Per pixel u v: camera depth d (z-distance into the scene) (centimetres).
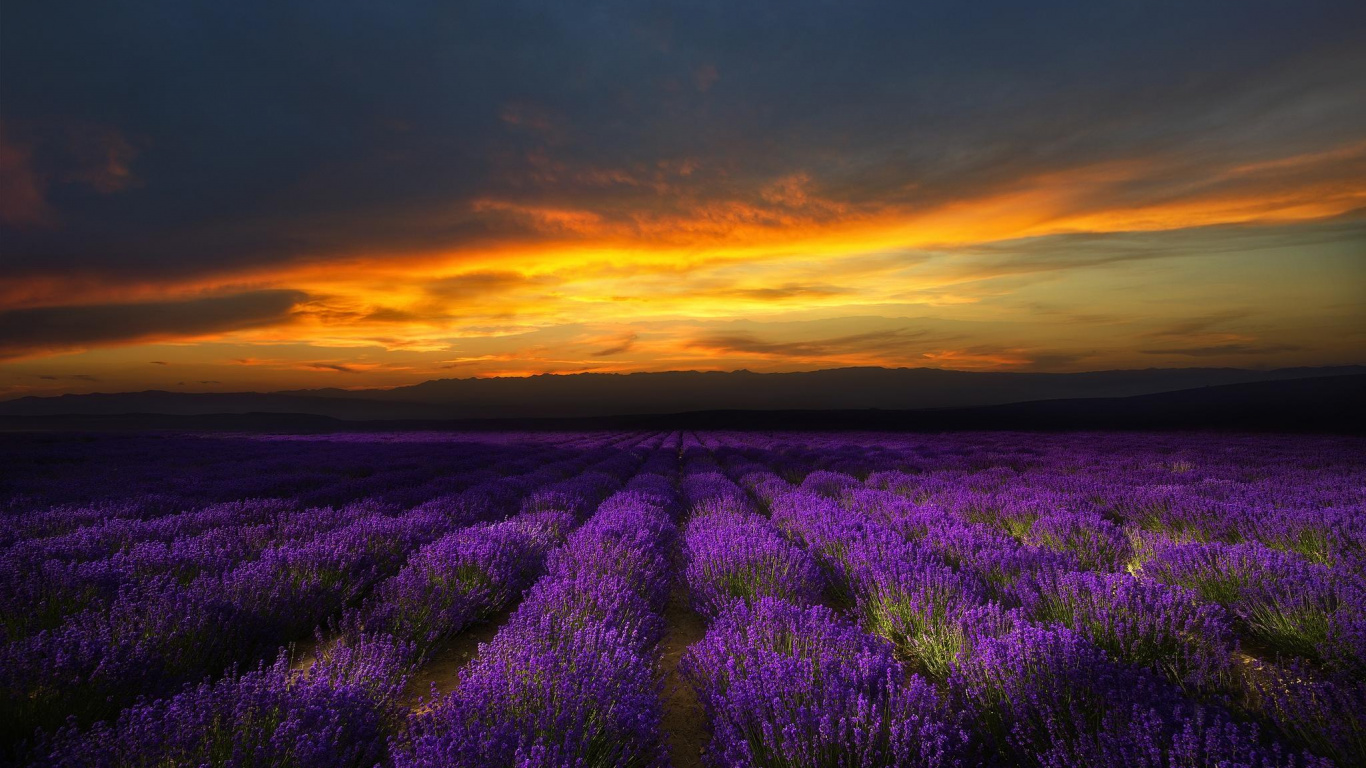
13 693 254
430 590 440
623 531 665
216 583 409
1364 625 316
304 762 213
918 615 382
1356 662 311
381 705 272
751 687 264
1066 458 1684
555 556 565
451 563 496
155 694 285
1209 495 862
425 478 1404
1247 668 323
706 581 505
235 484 1150
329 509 786
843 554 572
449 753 209
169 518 737
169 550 563
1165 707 242
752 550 536
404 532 649
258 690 248
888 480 1259
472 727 230
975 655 302
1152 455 1716
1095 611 364
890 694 249
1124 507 818
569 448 2800
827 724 229
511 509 975
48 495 980
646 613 427
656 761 248
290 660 365
